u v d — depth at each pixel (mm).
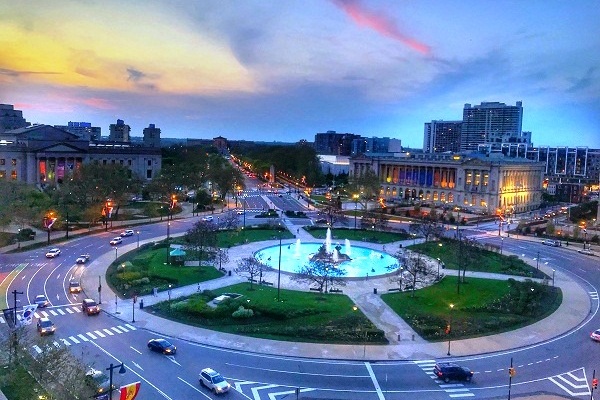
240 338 77438
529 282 105688
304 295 96375
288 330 78875
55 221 150125
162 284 102500
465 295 100062
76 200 174750
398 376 66938
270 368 68125
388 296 97688
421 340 78438
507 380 66812
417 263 104562
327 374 66875
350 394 61938
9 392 54750
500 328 84625
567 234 172625
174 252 120375
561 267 130750
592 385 63250
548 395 63000
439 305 93625
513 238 170375
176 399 59438
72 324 81625
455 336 80188
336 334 78188
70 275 109500
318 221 186375
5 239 140250
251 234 159125
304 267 111438
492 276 116062
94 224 170000
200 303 87375
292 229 171125
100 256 127000
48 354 59281
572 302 100938
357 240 155500
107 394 56781
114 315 85875
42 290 98750
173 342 75688
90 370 60750
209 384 61719
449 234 172125
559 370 70125
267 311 85250
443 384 65125
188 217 193625
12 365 58906
